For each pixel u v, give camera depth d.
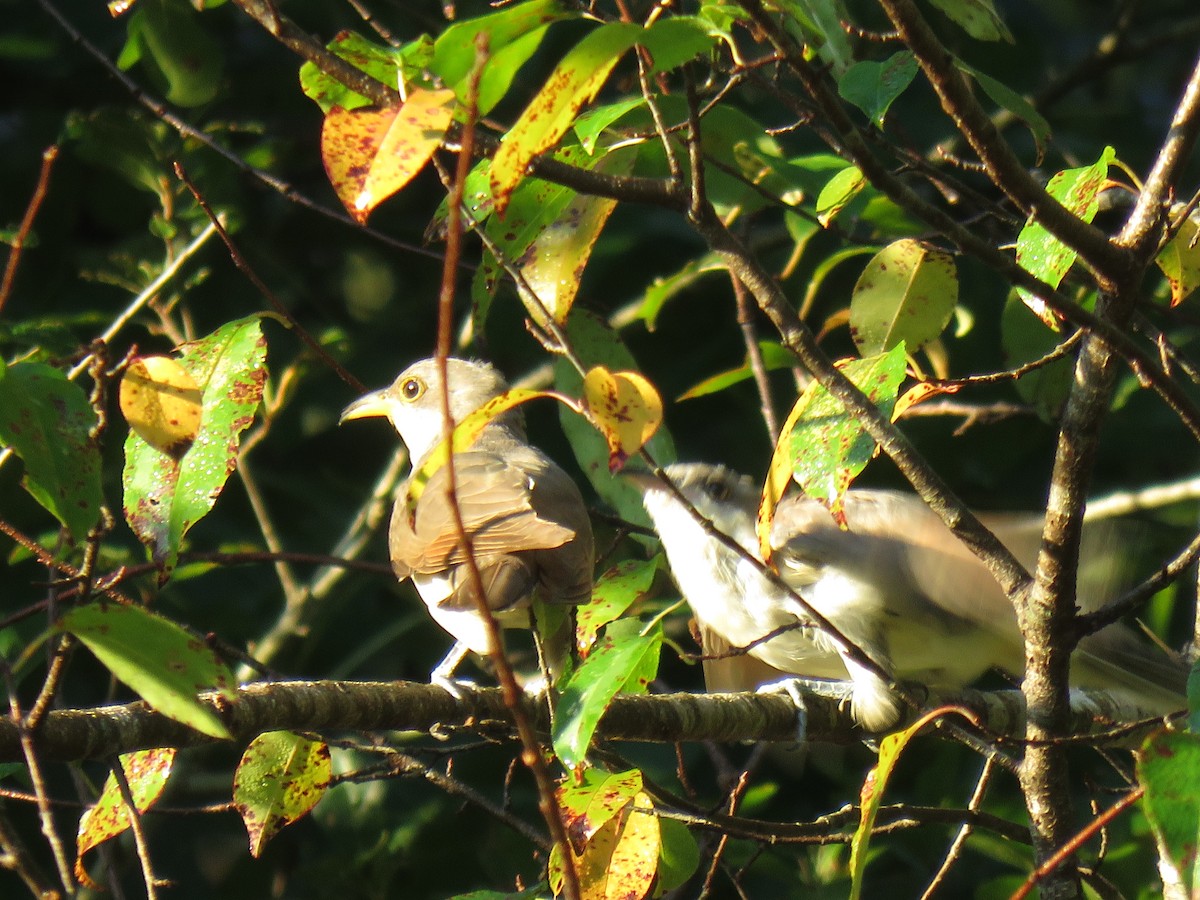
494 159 4.76
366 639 12.66
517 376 13.12
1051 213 5.47
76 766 7.50
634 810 6.06
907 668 8.98
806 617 7.09
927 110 12.88
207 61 9.82
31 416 5.31
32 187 12.79
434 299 13.34
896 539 8.67
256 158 11.91
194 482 6.19
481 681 12.11
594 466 8.98
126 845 11.67
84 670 11.76
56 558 6.30
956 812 6.77
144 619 4.84
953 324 11.56
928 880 10.52
